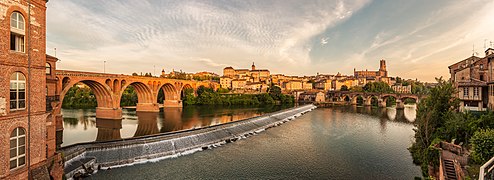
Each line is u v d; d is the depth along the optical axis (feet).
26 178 60.44
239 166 112.16
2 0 54.08
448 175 79.36
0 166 53.93
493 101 128.98
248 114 298.15
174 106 380.17
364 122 248.73
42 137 65.67
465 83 149.38
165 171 102.42
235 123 184.24
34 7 62.75
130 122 224.74
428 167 99.45
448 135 111.86
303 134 186.80
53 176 73.46
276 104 483.10
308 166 115.03
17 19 58.29
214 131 157.58
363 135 183.93
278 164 116.67
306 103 507.71
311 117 290.35
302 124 236.84
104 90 234.17
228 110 349.20
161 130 188.24
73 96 367.86
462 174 72.13
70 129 188.14
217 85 556.92
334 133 191.52
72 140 151.23
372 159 125.80
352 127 219.20
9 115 55.72
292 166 114.62
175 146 126.52
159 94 428.15
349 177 102.63
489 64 143.02
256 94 513.04
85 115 260.42
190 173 101.91
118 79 244.22
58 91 179.52
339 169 111.45
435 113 119.75
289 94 566.36
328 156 130.11
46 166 67.56
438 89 123.75
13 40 57.93
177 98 379.76
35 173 63.00
